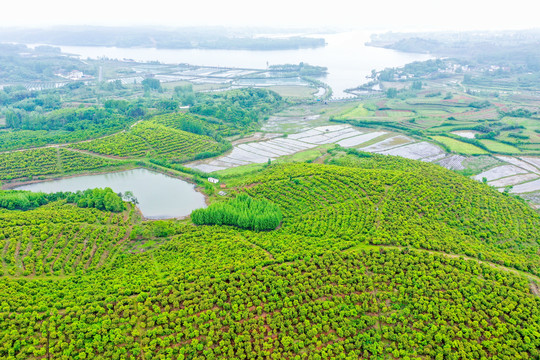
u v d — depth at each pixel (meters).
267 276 95.81
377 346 79.06
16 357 75.25
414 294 90.00
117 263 110.19
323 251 106.56
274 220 129.25
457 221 124.62
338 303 88.44
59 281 98.81
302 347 78.88
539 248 115.06
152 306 87.75
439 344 79.69
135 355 77.06
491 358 76.00
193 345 78.44
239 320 84.12
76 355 76.81
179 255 111.75
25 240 112.56
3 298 88.88
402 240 110.06
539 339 78.75
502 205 137.12
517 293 89.69
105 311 87.06
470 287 91.06
